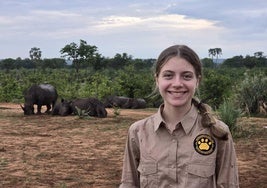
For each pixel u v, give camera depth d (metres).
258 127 15.84
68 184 8.34
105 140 13.47
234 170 2.91
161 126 2.89
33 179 8.64
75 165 9.98
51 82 37.50
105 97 30.50
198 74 2.92
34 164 10.02
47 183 8.39
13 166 9.80
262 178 8.85
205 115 2.86
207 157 2.82
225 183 2.87
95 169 9.62
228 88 25.88
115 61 71.69
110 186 8.26
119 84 32.06
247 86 21.22
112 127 16.42
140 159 2.96
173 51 2.86
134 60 72.00
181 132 2.86
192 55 2.86
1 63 90.38
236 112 14.58
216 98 25.84
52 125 17.03
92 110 20.47
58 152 11.50
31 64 92.94
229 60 79.56
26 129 15.82
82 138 13.86
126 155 3.07
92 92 32.00
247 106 20.92
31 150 11.74
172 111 2.88
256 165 10.07
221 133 2.78
